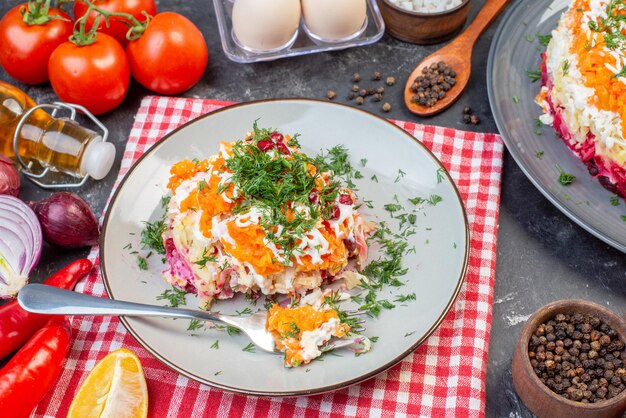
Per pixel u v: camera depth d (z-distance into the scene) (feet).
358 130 1.98
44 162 2.05
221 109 2.00
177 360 1.69
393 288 1.79
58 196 1.90
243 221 1.71
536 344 1.68
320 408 1.73
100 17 2.16
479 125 2.13
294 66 2.24
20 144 2.04
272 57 2.19
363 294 1.78
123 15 2.07
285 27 2.14
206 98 2.20
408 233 1.86
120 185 1.89
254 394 1.63
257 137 1.83
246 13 2.12
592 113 1.91
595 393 1.63
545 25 2.16
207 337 1.73
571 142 1.98
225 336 1.73
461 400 1.73
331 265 1.76
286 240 1.70
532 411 1.71
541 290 1.89
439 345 1.79
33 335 1.78
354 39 2.22
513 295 1.89
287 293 1.77
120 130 2.15
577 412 1.60
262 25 2.12
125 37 2.20
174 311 1.72
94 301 1.74
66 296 1.74
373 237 1.86
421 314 1.74
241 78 2.23
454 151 2.05
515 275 1.91
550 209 1.99
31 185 2.07
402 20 2.21
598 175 1.95
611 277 1.90
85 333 1.83
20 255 1.89
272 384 1.66
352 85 2.21
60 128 2.03
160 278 1.82
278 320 1.70
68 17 2.19
